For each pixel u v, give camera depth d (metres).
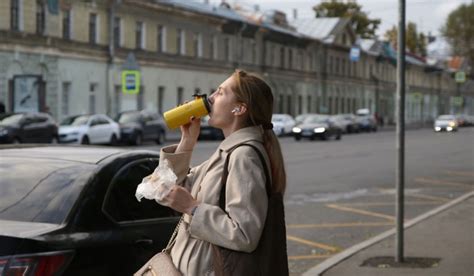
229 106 3.40
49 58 39.47
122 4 45.38
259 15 69.19
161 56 50.03
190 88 53.81
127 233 4.89
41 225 4.46
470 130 77.06
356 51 76.38
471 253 9.71
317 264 9.61
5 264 4.05
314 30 80.81
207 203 3.29
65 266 4.27
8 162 5.13
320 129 46.84
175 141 43.16
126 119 38.72
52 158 5.21
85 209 4.68
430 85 116.75
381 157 30.16
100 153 5.38
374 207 15.34
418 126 96.88
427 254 9.63
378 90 96.38
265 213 3.23
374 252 9.84
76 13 41.81
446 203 15.89
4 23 36.25
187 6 54.28
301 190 18.20
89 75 43.03
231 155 3.30
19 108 33.97
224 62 58.19
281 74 68.31
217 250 3.21
